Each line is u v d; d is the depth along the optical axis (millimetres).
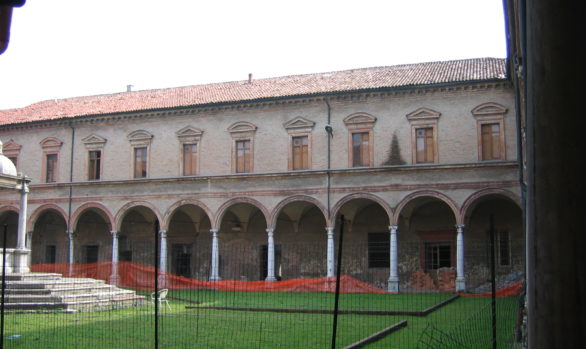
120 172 44000
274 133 40406
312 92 39312
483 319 18156
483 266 36875
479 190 34781
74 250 47375
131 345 14977
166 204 41750
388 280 35750
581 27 3996
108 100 48469
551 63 4008
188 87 47906
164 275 35781
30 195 45562
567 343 3844
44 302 23125
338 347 14477
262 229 43219
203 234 44562
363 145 38438
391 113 37875
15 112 50688
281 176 38969
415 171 36125
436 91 36906
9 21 4625
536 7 4086
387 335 16344
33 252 48406
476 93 36094
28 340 15641
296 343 15180
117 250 42750
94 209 44625
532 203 4070
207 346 14750
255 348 14430
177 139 42812
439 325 18203
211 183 40688
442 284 37125
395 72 40688
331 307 23547
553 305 3902
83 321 19781
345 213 39875
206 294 29203
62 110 48031
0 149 27422
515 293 30031
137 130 43906
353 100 38688
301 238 42125
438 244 39000
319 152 39125
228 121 41719
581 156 3941
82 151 45219
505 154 35125
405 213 38500
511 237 36750
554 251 3926
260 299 27031
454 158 36156
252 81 45531
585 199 3916
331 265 37469
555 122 3984
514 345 13359
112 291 26594
